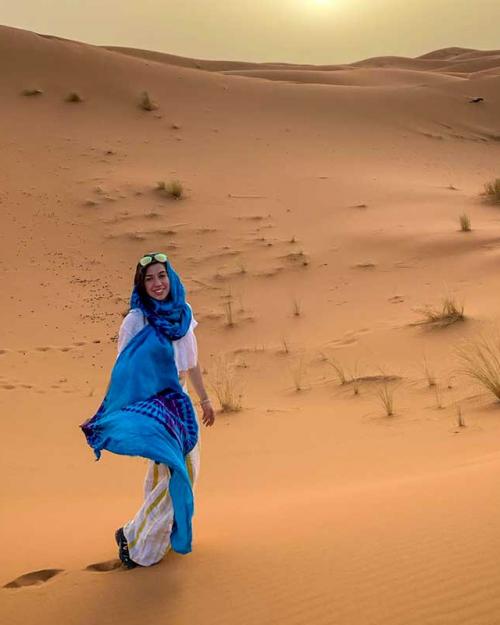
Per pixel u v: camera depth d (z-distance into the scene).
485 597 2.80
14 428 8.39
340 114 35.59
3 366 11.43
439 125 37.44
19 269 16.22
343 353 10.91
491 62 84.94
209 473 6.46
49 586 3.52
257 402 9.23
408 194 21.89
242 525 4.25
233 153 26.69
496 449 5.77
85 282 15.78
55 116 28.59
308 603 3.02
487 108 40.78
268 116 33.06
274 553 3.60
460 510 3.70
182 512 3.57
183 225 18.92
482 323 10.81
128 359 3.87
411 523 3.66
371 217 19.16
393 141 33.25
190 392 10.04
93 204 20.19
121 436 3.59
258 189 22.11
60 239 17.98
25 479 6.48
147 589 3.38
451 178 27.06
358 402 8.66
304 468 6.30
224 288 15.19
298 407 8.80
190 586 3.37
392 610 2.84
